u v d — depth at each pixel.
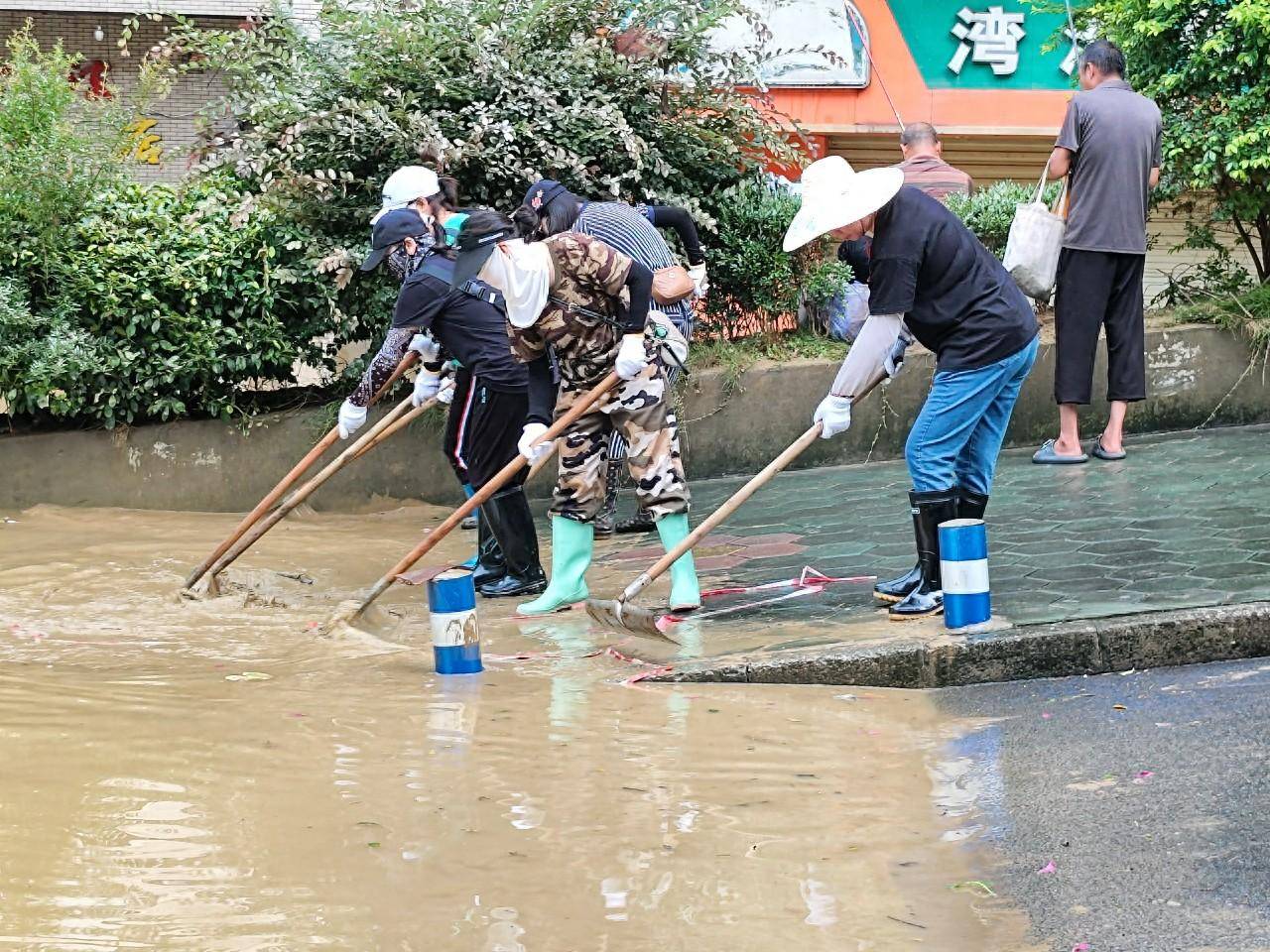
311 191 8.84
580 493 6.22
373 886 3.51
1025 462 8.47
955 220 5.51
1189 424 9.12
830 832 3.87
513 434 6.62
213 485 8.87
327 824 3.89
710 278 9.39
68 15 14.46
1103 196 7.96
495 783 4.20
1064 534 6.57
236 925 3.30
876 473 8.88
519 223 6.99
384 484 8.99
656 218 7.83
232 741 4.56
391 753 4.46
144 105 9.27
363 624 6.05
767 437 9.19
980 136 13.27
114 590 6.80
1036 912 3.38
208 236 8.76
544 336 5.86
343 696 5.07
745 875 3.60
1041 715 4.73
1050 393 9.07
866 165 13.47
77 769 4.30
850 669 5.14
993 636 5.15
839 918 3.37
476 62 8.98
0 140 8.53
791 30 12.84
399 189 6.69
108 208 8.78
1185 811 3.86
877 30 12.99
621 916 3.37
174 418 8.86
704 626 5.77
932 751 4.49
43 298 8.66
